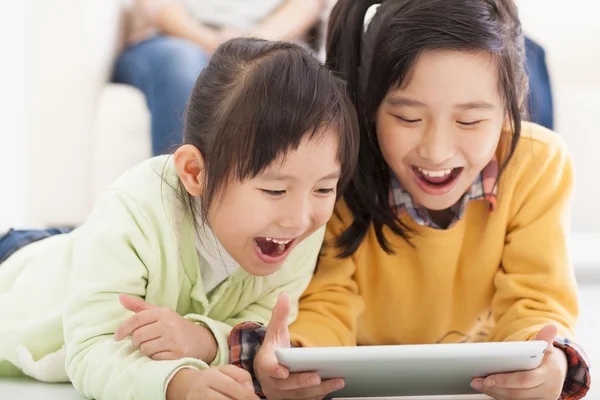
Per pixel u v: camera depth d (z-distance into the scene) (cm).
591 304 255
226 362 145
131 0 366
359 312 176
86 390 139
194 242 154
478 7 155
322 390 134
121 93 321
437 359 125
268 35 360
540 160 172
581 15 384
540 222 171
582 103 329
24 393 150
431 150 154
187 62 320
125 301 141
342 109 143
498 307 173
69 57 323
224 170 141
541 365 137
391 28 156
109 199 154
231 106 142
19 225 314
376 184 171
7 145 300
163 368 131
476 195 171
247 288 160
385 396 141
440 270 176
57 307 160
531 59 276
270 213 140
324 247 176
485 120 155
